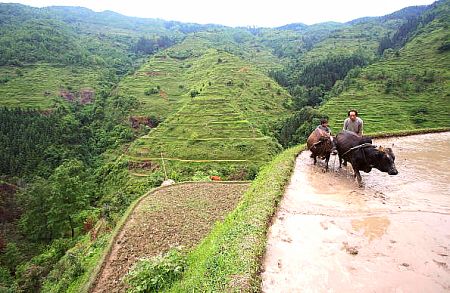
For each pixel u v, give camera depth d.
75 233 31.78
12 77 109.69
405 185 9.66
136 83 115.38
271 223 7.62
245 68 118.19
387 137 16.50
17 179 59.94
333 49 174.38
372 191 9.27
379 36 195.75
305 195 9.12
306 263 6.02
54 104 93.56
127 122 85.81
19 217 45.72
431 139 15.91
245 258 6.08
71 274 13.86
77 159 68.00
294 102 96.31
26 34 148.75
